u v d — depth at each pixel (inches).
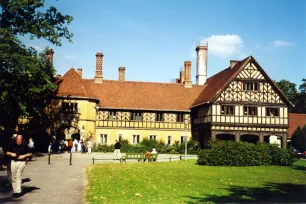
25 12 935.7
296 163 962.7
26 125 1291.8
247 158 862.5
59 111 1421.0
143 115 1581.0
